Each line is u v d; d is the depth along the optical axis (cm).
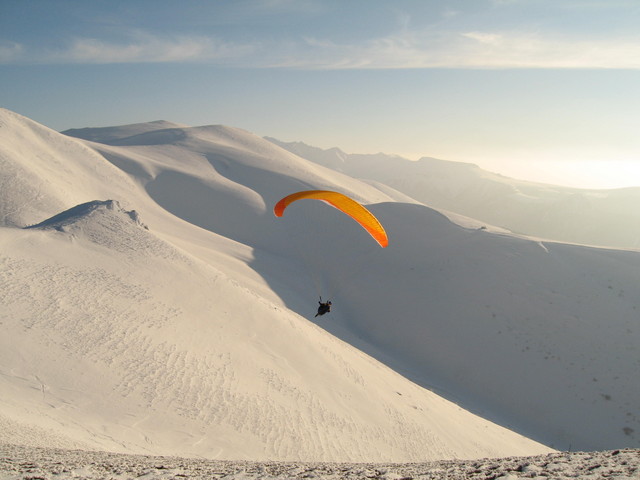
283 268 7512
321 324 5328
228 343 2845
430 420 3036
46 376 1994
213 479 620
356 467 863
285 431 2200
